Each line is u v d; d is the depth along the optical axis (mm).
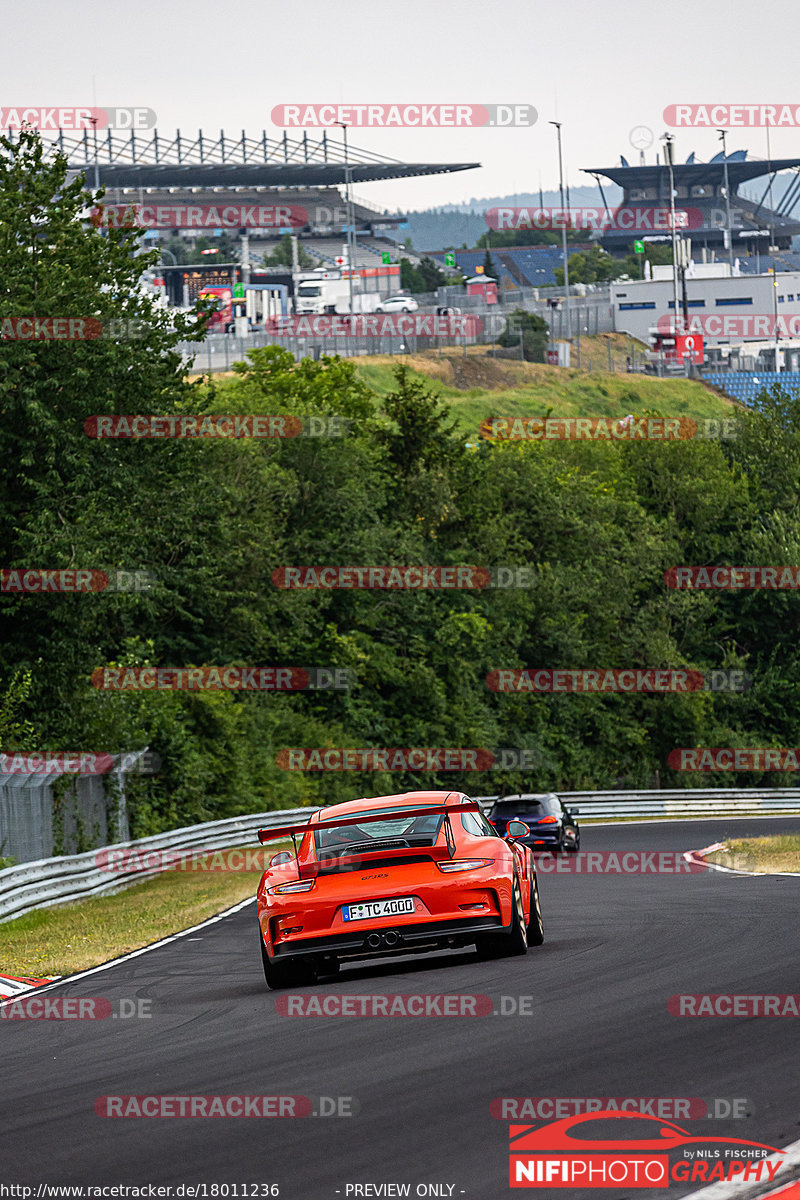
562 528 199000
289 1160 18734
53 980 43938
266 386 199875
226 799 130375
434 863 35875
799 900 49844
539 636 187500
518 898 37500
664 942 39656
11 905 64500
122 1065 26812
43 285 104312
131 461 114375
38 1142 20781
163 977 42031
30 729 95938
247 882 84438
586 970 34562
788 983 30703
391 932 35219
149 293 117812
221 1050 27438
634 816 169125
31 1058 28750
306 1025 29500
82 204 112250
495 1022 27891
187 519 115375
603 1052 24125
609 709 198500
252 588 150375
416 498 181125
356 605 167125
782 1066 22094
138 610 131375
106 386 108125
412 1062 24453
